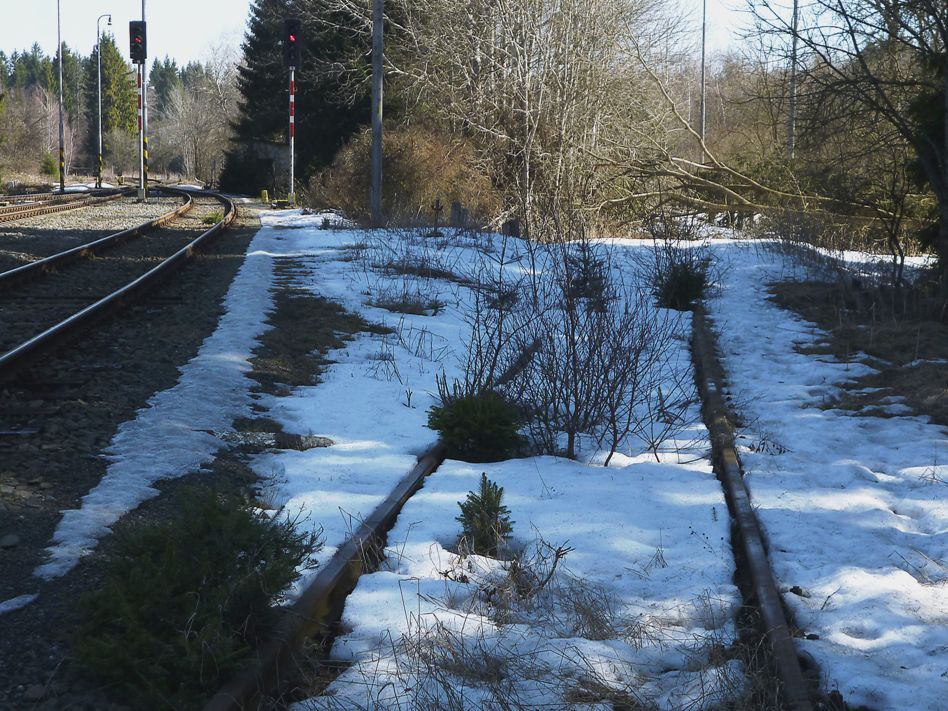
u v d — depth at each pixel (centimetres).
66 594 429
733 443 712
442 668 373
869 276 1538
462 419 706
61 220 2958
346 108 4616
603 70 2931
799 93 1605
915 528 555
